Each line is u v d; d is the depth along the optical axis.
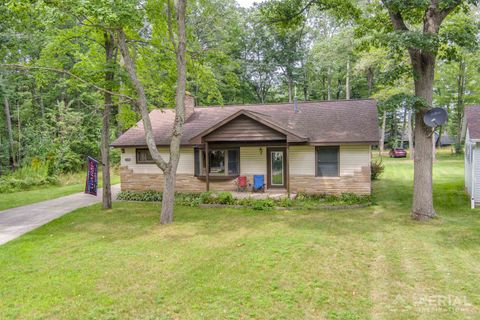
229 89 35.41
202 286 5.62
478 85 28.19
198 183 15.64
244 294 5.29
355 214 11.11
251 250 7.48
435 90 33.59
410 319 4.51
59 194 17.11
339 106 16.03
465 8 10.87
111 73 12.22
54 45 11.77
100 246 8.01
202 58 12.65
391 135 52.00
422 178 10.22
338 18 13.19
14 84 23.55
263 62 39.75
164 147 15.73
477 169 11.83
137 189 16.38
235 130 13.46
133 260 6.96
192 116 17.84
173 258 7.06
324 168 14.01
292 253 7.23
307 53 38.62
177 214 11.66
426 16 9.95
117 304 5.04
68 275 6.20
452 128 41.22
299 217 10.83
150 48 12.97
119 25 9.47
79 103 30.50
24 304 5.09
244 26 26.34
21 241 8.62
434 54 9.91
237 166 15.23
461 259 6.72
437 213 10.91
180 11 10.72
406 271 6.16
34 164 22.14
